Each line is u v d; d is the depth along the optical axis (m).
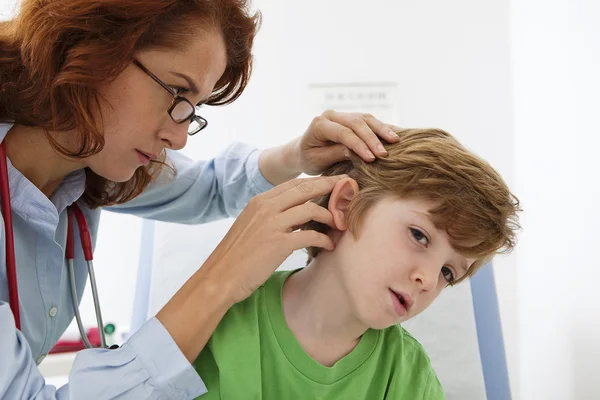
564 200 1.57
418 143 0.98
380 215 0.94
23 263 0.98
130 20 0.84
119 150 0.91
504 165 2.05
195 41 0.89
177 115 0.91
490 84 2.05
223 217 1.41
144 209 1.31
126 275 2.08
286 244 0.90
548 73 1.70
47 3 0.86
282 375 0.97
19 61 0.90
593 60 1.39
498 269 1.99
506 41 2.04
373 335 1.03
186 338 0.86
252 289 0.90
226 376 0.93
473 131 2.06
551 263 1.66
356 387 0.99
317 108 2.07
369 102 2.06
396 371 1.02
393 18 2.06
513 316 1.98
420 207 0.92
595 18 1.38
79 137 0.90
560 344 1.58
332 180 0.97
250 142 2.09
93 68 0.83
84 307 2.06
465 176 0.92
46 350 1.06
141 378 0.84
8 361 0.78
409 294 0.90
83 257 1.16
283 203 0.93
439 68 2.05
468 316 1.40
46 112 0.88
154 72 0.88
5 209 0.91
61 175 1.01
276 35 2.07
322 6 2.06
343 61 2.07
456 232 0.90
